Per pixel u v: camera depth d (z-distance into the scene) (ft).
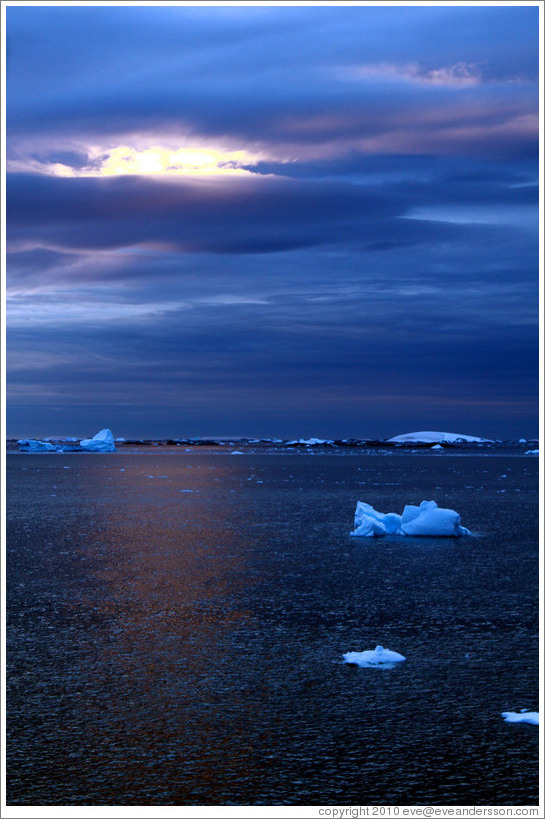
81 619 78.69
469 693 57.47
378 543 131.54
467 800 43.16
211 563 110.73
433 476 351.25
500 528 152.87
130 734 50.85
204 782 44.88
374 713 53.93
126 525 156.35
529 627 75.56
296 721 52.70
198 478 332.80
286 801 43.11
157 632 73.92
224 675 61.52
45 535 140.67
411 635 72.74
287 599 87.56
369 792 43.86
